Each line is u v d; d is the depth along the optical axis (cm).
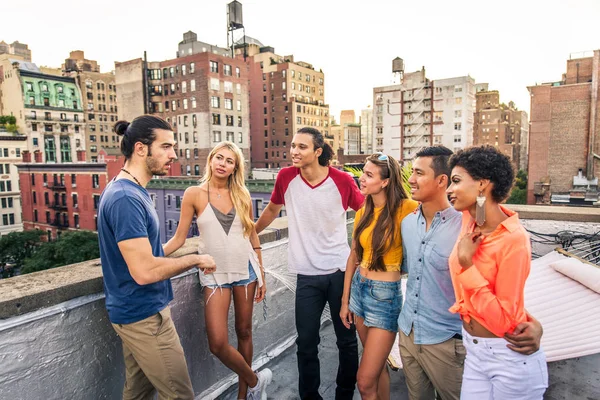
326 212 257
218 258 228
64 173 5381
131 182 178
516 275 145
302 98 9556
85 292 186
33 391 170
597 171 4575
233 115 7250
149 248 170
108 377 200
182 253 239
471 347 161
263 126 9612
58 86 8775
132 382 195
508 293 146
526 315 152
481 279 148
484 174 145
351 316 237
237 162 231
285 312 340
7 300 158
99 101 10088
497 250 146
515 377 149
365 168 206
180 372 188
